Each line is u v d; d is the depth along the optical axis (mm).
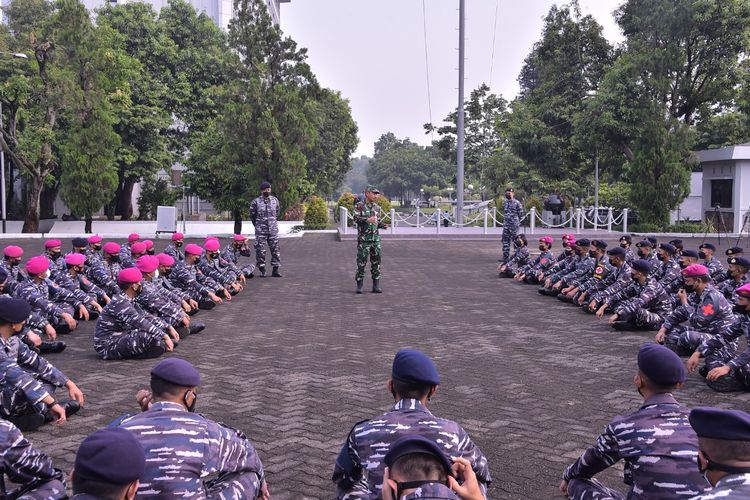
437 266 19234
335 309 12266
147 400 3895
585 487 3910
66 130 31625
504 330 10383
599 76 35562
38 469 3945
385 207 36812
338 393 7078
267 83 26969
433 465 2461
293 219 40938
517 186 41625
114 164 31453
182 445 3336
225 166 26391
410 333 10148
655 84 29906
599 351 9000
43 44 27344
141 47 35531
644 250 12328
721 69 30422
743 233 30203
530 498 4680
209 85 37000
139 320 8492
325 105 45688
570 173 40719
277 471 5113
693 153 31875
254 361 8414
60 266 11797
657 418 3570
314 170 47250
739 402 6828
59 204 41406
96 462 2396
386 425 3430
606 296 11375
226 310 12148
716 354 7504
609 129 31719
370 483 3342
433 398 6918
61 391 7145
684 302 9438
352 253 22891
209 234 29531
